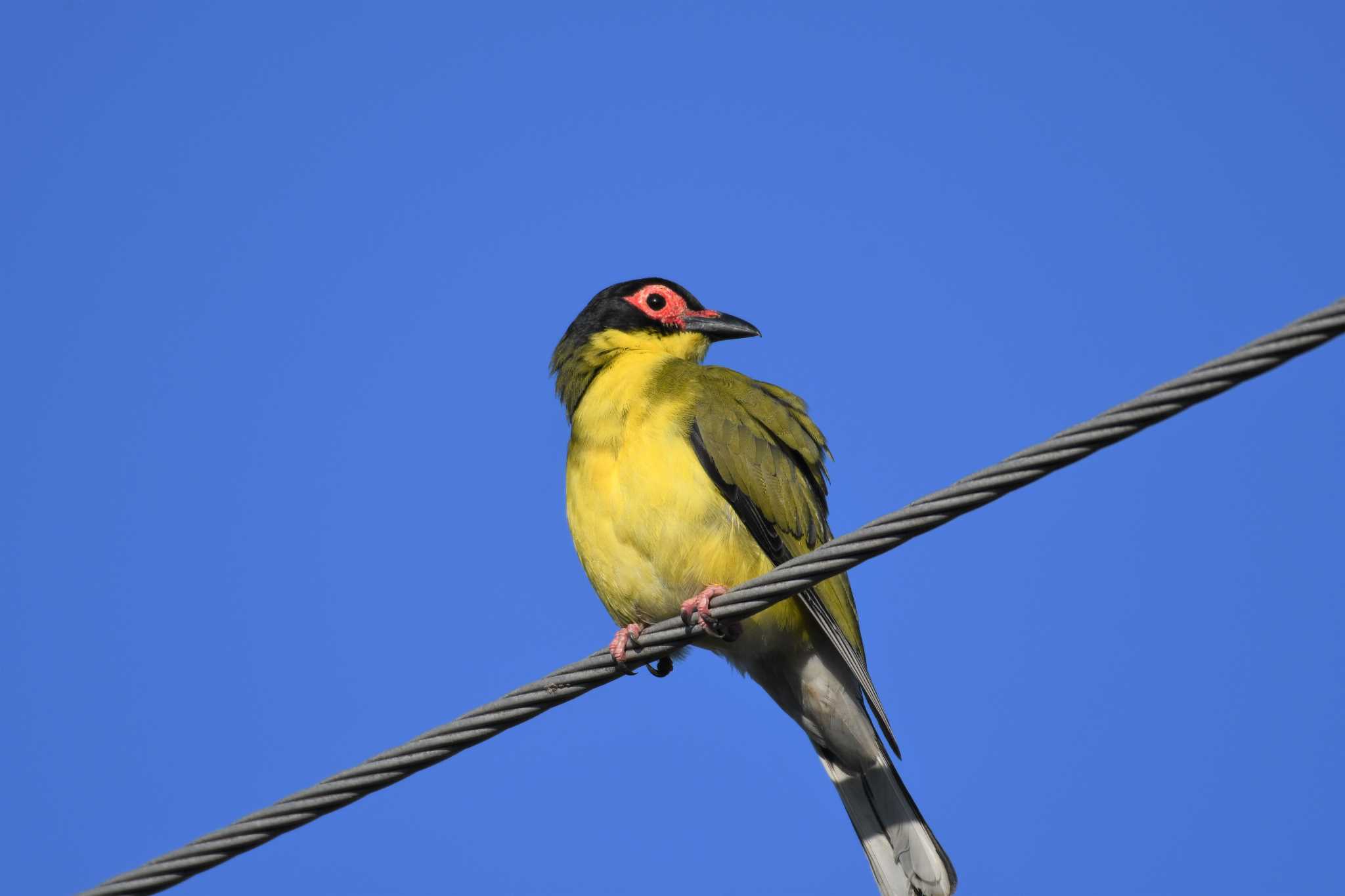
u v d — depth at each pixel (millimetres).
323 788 9188
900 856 12242
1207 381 7273
